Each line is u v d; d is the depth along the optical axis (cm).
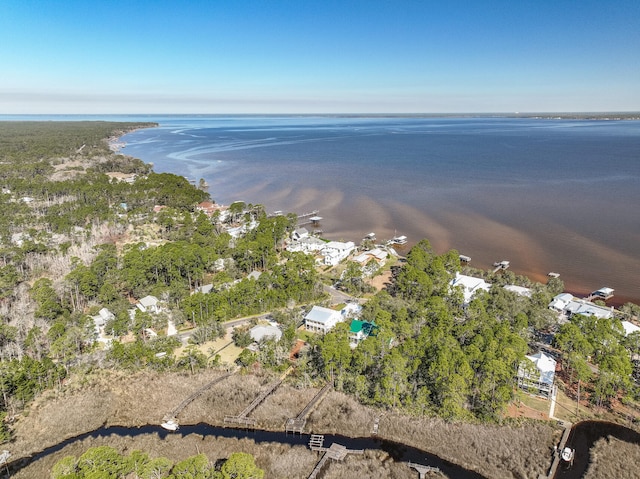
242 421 7119
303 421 7106
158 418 7256
